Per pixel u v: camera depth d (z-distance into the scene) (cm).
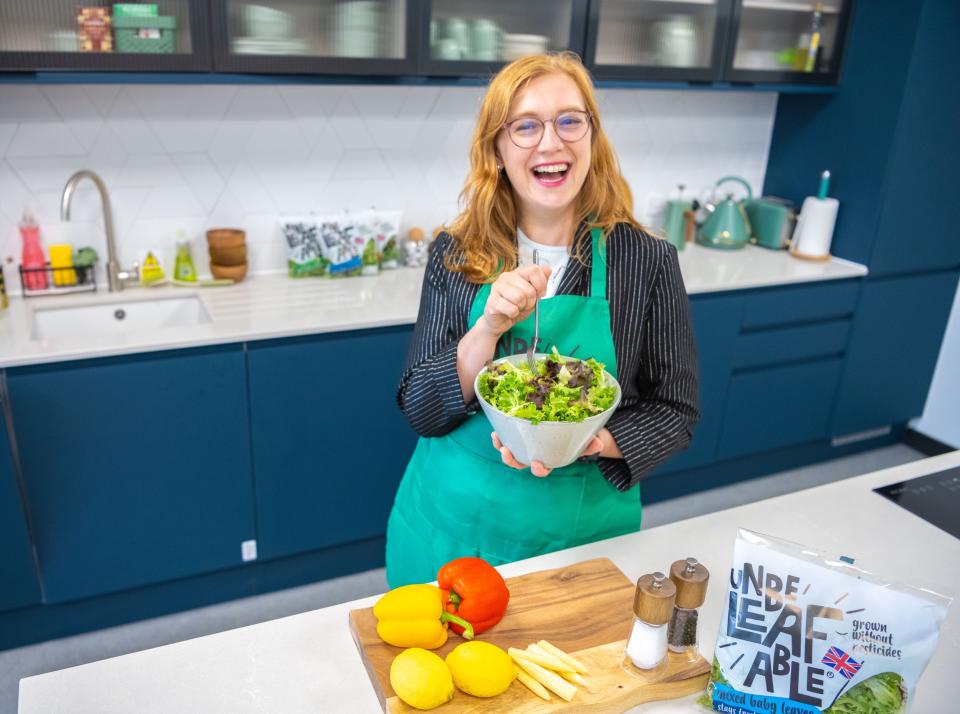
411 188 297
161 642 241
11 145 241
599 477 150
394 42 244
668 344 148
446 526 156
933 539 145
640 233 150
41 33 206
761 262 325
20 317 235
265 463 246
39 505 221
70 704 102
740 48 303
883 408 360
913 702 107
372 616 114
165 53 219
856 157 321
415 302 260
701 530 145
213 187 269
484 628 113
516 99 133
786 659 101
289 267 281
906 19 295
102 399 218
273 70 231
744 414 322
